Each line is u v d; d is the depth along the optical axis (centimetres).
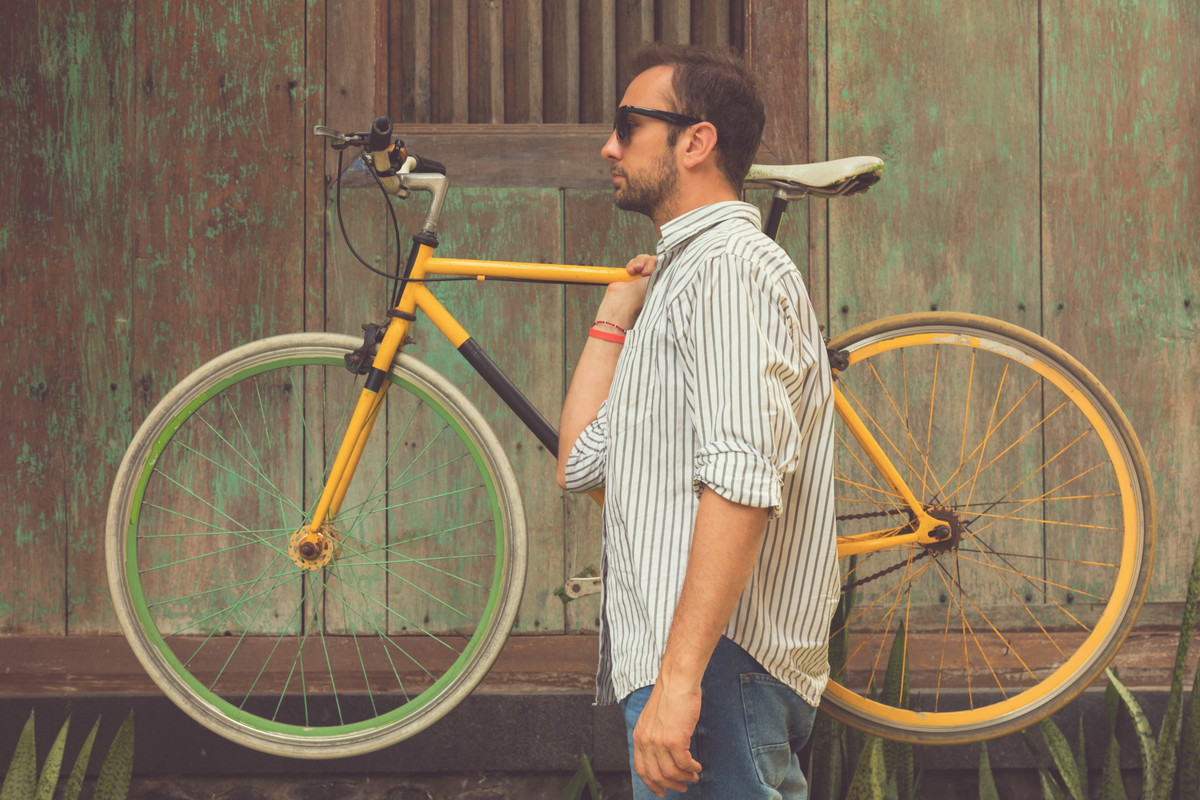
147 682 211
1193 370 218
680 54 130
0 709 202
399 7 223
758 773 117
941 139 217
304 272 215
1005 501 217
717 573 104
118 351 213
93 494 213
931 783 210
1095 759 205
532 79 221
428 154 216
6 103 212
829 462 124
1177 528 218
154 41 213
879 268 218
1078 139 217
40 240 212
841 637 188
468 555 214
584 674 215
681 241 124
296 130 214
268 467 215
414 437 217
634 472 119
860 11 217
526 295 217
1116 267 218
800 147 216
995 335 183
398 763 204
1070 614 212
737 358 108
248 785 205
